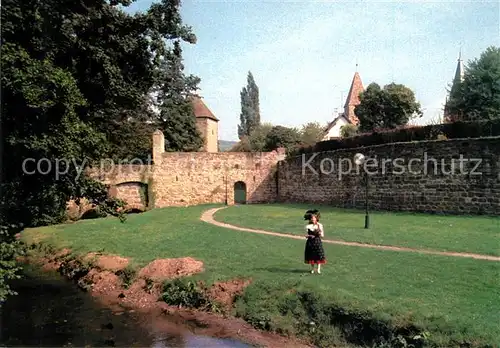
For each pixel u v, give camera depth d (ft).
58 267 61.57
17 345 34.73
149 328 37.83
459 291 33.45
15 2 41.01
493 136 69.97
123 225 84.48
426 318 29.27
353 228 63.26
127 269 51.34
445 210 75.61
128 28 55.47
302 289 36.76
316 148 115.44
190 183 132.57
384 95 144.87
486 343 25.96
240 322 36.81
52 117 44.86
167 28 56.80
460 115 101.60
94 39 53.67
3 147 42.83
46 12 45.27
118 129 139.95
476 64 111.04
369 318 30.96
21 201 49.49
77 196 54.03
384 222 68.39
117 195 125.70
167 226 79.25
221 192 134.21
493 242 48.88
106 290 49.37
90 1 51.21
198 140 181.06
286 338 33.32
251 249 52.85
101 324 39.32
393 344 28.71
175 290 44.04
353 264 42.63
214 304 40.27
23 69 40.60
